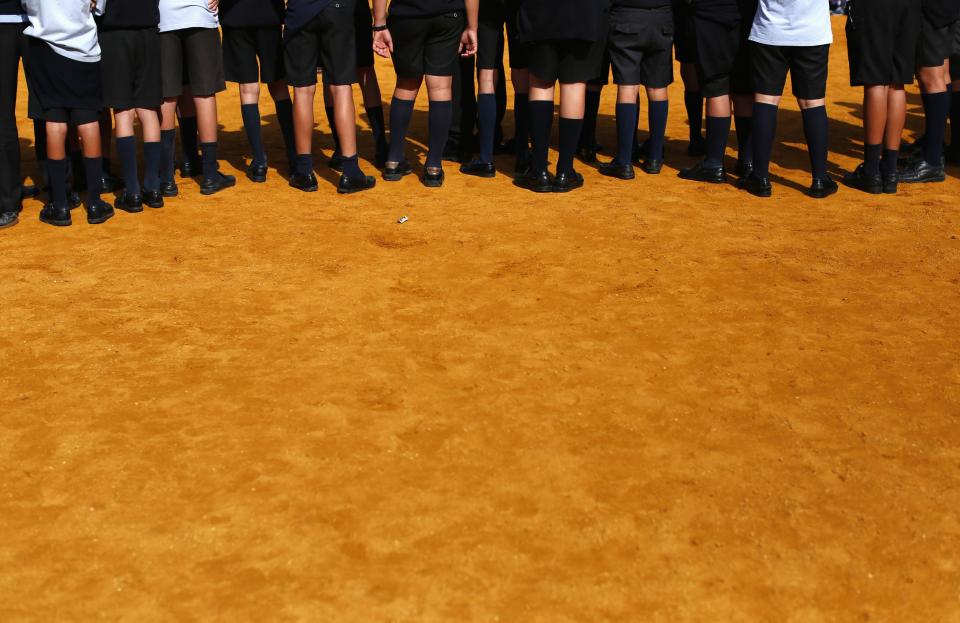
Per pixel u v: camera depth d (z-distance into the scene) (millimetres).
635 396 4766
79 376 4934
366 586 3498
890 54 7570
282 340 5312
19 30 6785
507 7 8188
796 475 4164
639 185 8164
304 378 4910
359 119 10828
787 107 11203
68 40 6605
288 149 8258
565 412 4621
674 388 4844
